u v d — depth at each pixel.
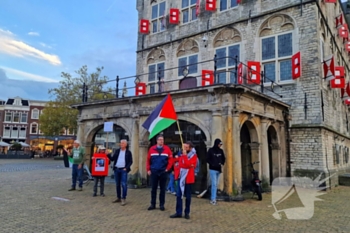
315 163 13.37
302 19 14.30
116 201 8.80
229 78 16.39
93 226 6.02
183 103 11.10
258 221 6.67
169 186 11.02
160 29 20.53
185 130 12.37
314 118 13.56
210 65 17.25
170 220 6.63
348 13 25.22
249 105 10.77
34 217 6.72
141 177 12.21
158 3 20.92
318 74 13.64
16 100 55.72
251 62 14.58
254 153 11.52
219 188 9.61
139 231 5.69
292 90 14.30
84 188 11.69
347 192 12.07
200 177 11.65
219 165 8.95
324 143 13.70
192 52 18.41
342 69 14.95
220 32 17.11
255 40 15.59
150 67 20.69
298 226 6.29
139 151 12.41
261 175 11.55
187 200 6.88
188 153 7.10
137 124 12.70
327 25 15.97
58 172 18.39
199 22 18.19
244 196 10.54
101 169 9.89
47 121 36.06
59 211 7.39
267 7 15.56
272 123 12.88
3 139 53.47
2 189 10.70
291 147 14.11
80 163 11.19
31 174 16.69
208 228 5.98
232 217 7.05
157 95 11.67
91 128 14.73
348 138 20.98
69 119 34.62
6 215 6.86
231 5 17.02
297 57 13.40
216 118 10.02
